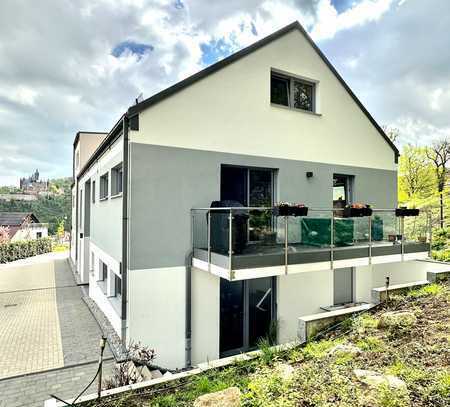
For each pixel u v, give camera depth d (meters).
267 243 6.22
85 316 8.79
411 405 3.05
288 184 8.14
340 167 9.20
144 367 5.45
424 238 8.32
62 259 24.12
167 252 6.38
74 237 19.64
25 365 5.75
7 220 37.00
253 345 7.29
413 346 4.32
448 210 16.45
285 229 5.94
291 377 3.86
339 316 5.63
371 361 4.12
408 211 7.95
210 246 5.98
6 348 6.52
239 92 7.41
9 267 19.08
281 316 7.60
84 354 6.21
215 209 5.75
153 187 6.29
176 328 6.38
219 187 7.05
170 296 6.37
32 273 16.59
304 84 8.85
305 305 7.98
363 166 9.73
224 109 7.18
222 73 7.18
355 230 7.05
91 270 11.19
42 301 10.60
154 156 6.32
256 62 7.71
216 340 6.80
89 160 11.16
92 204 11.58
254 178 7.89
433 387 3.25
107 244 8.32
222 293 7.00
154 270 6.24
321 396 3.37
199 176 6.80
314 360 4.45
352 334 5.20
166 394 3.88
